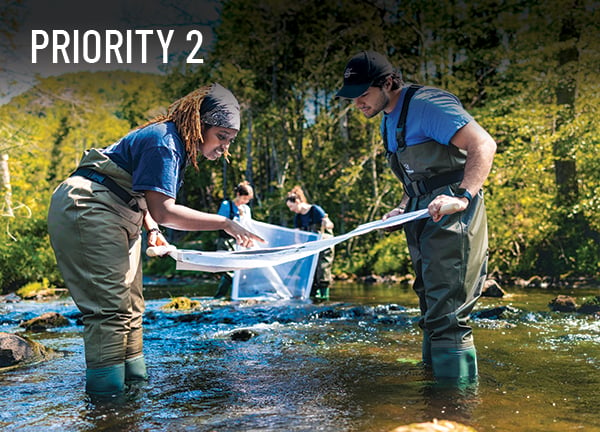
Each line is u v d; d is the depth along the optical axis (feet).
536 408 6.73
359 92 8.38
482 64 51.13
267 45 61.57
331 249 24.32
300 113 61.11
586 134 37.04
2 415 6.95
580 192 37.32
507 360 9.74
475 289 8.33
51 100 61.21
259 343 12.29
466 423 6.14
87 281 7.86
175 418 6.66
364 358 10.25
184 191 80.38
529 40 42.47
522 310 16.71
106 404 7.37
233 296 23.57
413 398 7.26
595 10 38.73
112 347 8.02
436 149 8.27
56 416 6.87
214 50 64.28
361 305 20.15
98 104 85.25
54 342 13.01
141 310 8.96
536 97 42.96
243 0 59.36
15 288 35.42
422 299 9.27
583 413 6.52
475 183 7.66
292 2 58.80
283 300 22.98
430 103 8.16
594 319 15.19
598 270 34.19
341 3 56.59
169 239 67.82
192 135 8.00
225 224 8.01
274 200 57.41
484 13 48.85
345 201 54.90
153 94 81.35
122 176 8.04
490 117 43.06
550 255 36.06
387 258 43.09
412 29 53.57
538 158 38.63
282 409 6.93
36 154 50.29
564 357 10.00
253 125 62.85
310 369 9.38
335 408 6.89
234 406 7.14
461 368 8.30
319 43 57.26
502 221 36.58
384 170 50.85
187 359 10.53
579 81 39.88
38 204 44.86
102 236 7.86
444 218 8.06
